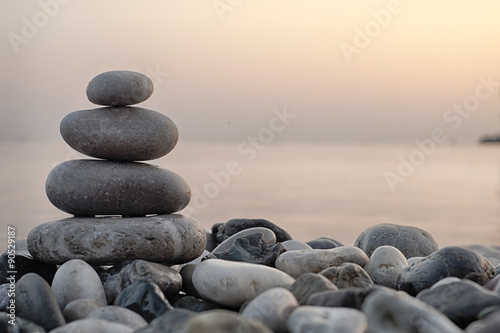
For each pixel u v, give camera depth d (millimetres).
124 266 972
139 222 986
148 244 979
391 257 1016
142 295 909
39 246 985
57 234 978
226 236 1210
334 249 1023
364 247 1153
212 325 796
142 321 890
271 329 849
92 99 1016
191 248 1003
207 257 1027
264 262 1020
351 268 949
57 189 998
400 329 812
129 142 1002
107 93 1005
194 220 1021
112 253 975
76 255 975
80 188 992
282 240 1191
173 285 962
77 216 1010
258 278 937
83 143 1006
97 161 1011
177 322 836
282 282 938
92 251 974
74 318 915
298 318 833
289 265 1006
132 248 977
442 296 878
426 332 807
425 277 948
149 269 958
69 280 947
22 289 913
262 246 1043
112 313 888
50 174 1010
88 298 943
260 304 859
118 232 976
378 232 1156
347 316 825
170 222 996
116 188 992
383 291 834
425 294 890
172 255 991
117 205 996
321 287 900
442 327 807
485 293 866
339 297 873
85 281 948
